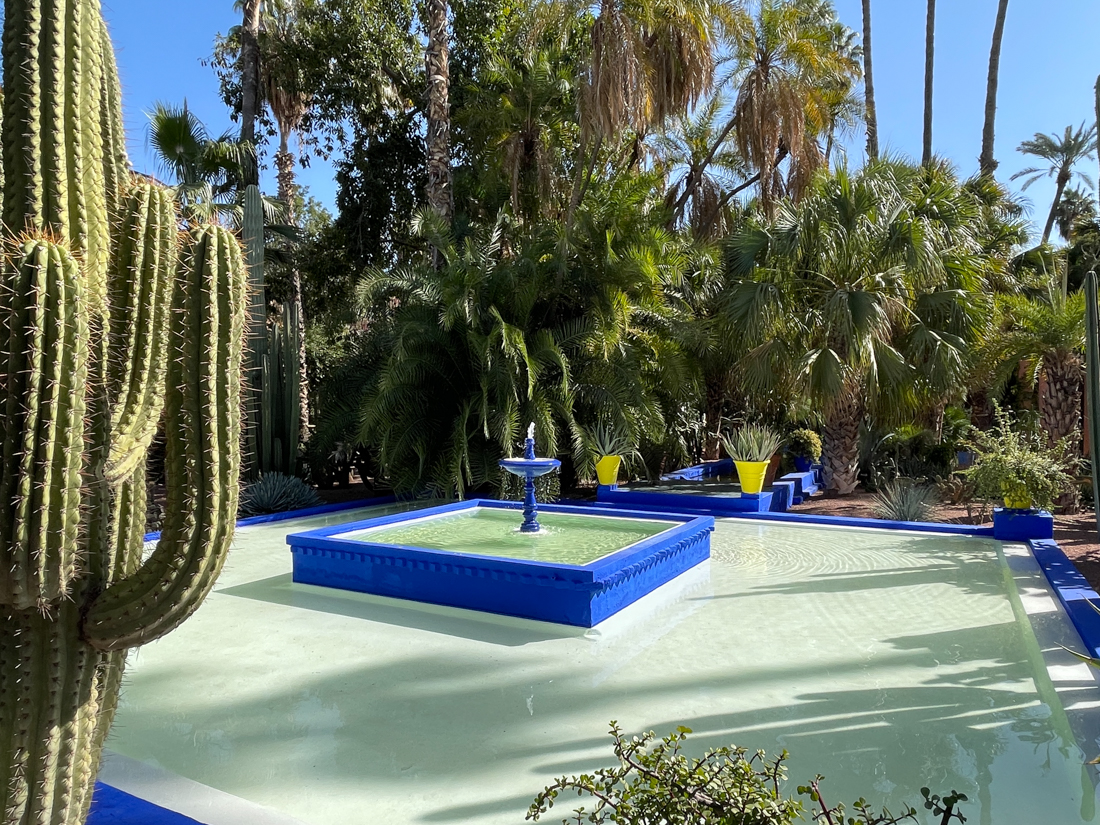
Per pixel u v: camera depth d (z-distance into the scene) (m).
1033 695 3.73
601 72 12.69
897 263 10.52
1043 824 2.56
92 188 1.92
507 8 16.09
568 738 3.34
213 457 1.94
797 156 15.52
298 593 6.11
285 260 15.85
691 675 4.12
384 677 4.16
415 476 11.60
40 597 1.65
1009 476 8.02
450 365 11.94
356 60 15.29
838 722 3.45
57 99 1.83
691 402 13.77
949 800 1.67
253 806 2.71
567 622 5.14
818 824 2.52
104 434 1.84
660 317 11.91
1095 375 3.56
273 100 19.70
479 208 16.61
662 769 1.76
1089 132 34.91
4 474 1.59
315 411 14.15
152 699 3.85
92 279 1.88
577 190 13.54
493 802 2.79
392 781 2.97
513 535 7.31
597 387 11.59
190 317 1.96
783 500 10.95
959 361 10.38
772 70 15.01
